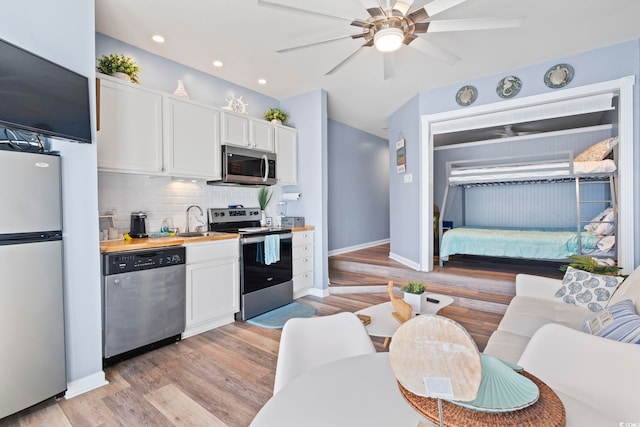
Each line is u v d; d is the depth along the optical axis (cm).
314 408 76
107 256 212
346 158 589
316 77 358
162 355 236
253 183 355
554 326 115
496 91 355
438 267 436
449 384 66
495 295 345
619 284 200
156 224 299
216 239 286
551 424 66
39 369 171
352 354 127
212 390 191
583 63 308
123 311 220
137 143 255
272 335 274
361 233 636
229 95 368
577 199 361
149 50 292
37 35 175
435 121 400
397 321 212
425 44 221
